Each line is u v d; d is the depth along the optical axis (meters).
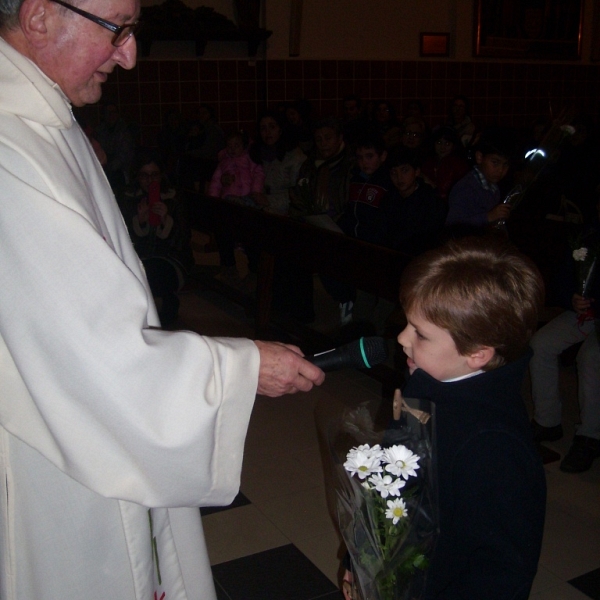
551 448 3.08
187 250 4.59
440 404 1.16
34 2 1.19
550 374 3.05
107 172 7.62
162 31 8.34
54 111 1.25
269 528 2.54
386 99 9.65
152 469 1.19
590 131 5.06
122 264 1.17
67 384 1.14
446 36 9.76
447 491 1.12
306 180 4.45
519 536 1.05
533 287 1.15
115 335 1.14
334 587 2.23
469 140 7.78
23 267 1.11
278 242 4.08
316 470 2.93
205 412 1.20
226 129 9.12
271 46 8.97
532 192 4.95
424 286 1.14
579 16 10.47
